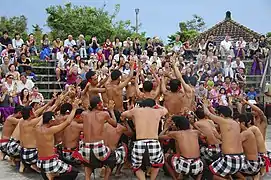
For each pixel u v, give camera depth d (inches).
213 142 278.8
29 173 304.7
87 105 321.4
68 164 271.3
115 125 269.6
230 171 255.3
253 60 711.1
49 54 702.5
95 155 256.1
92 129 256.7
